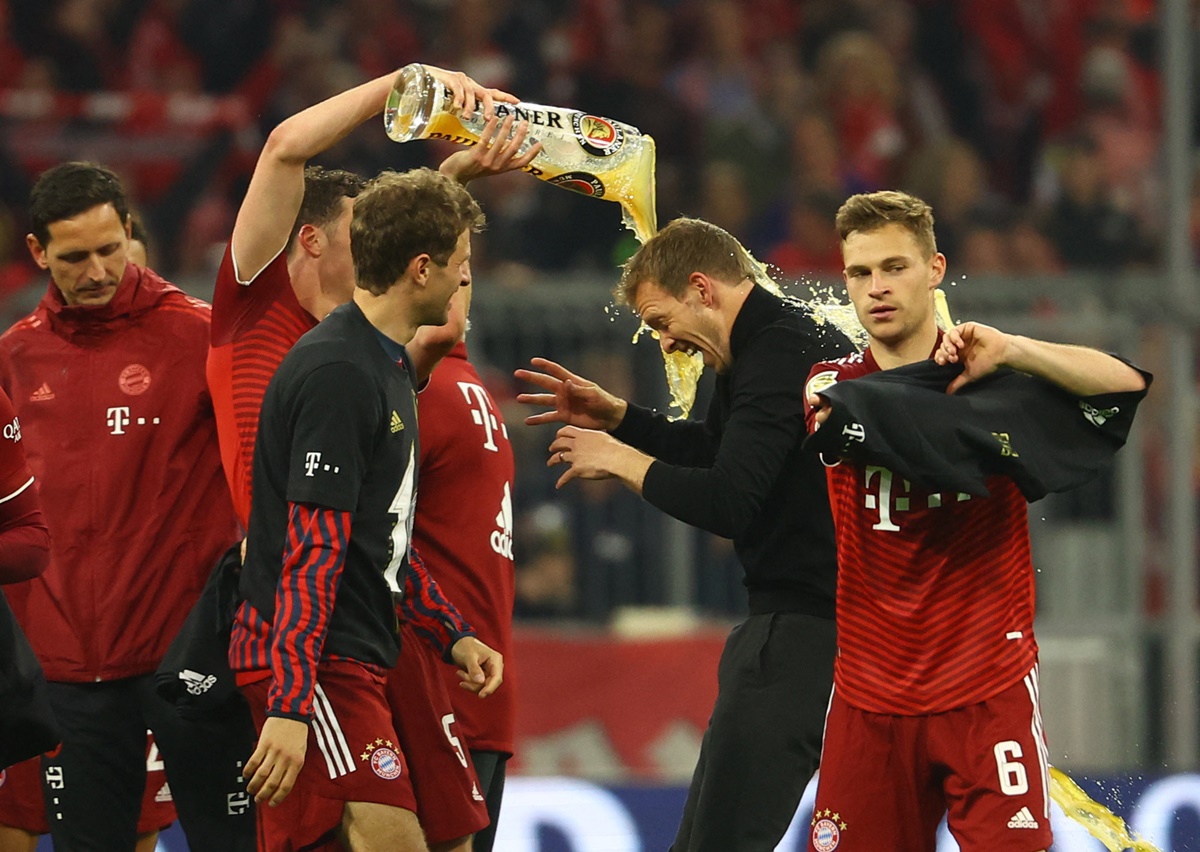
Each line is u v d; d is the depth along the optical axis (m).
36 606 16.05
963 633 13.42
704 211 36.28
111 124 34.06
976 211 37.38
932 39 41.25
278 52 38.34
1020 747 13.21
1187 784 23.16
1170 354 28.33
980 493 12.95
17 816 16.56
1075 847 21.86
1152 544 28.95
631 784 22.50
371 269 12.92
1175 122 28.89
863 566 13.71
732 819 14.72
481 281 28.55
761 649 14.89
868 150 38.91
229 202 34.78
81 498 15.99
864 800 13.66
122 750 16.11
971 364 13.00
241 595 13.08
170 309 16.31
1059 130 41.34
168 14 38.47
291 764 12.13
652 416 16.06
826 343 14.86
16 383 16.36
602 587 28.20
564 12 40.09
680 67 39.88
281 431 12.74
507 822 22.06
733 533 14.36
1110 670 28.16
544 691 26.64
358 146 34.78
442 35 39.06
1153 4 43.44
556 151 15.04
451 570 15.38
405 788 13.07
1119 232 37.38
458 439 15.38
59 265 15.80
